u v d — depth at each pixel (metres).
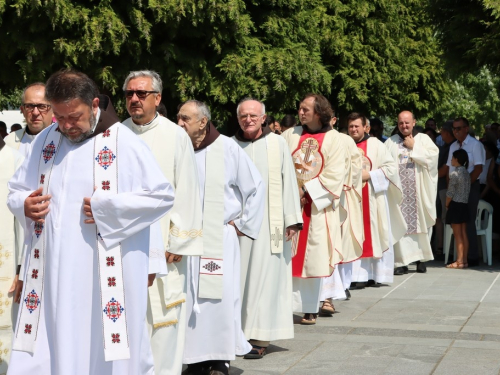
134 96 5.83
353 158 10.32
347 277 10.48
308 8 19.80
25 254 4.73
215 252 6.55
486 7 12.64
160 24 13.58
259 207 6.94
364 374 6.66
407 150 13.00
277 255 7.48
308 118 8.76
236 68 14.27
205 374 6.68
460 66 14.23
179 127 5.99
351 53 20.53
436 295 10.70
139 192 4.59
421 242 12.99
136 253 4.70
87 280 4.59
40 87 6.60
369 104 21.77
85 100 4.46
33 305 4.64
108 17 12.88
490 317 9.09
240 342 6.76
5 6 12.55
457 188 13.30
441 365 6.93
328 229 8.64
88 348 4.61
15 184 4.78
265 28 15.44
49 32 13.02
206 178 6.63
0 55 13.66
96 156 4.62
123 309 4.59
